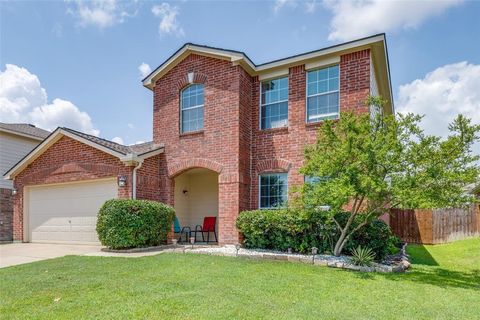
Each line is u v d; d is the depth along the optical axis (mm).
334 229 9602
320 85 12047
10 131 18125
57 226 14102
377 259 9203
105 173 12828
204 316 4484
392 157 7633
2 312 4746
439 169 7105
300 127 12070
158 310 4727
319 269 7738
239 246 10695
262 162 12617
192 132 13023
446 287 6348
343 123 8609
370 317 4547
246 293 5613
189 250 10602
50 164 14391
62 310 4797
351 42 11258
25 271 7723
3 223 17281
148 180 12875
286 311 4723
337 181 7957
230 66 12539
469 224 15555
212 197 15375
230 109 12320
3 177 16062
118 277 6816
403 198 7336
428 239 14281
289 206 10148
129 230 10812
